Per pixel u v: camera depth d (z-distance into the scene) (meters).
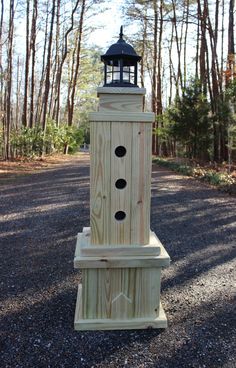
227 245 4.04
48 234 4.42
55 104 22.19
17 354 2.04
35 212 5.62
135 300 2.31
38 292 2.83
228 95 10.73
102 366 1.94
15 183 8.77
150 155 2.19
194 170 10.88
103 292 2.29
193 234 4.47
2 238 4.25
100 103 2.13
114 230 2.25
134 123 2.15
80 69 26.62
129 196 2.22
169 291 2.85
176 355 2.03
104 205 2.22
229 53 12.39
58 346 2.12
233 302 2.66
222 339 2.18
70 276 3.13
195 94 13.28
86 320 2.30
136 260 2.23
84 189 7.90
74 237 4.29
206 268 3.34
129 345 2.13
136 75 2.22
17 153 15.89
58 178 9.80
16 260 3.52
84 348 2.10
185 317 2.45
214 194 7.41
